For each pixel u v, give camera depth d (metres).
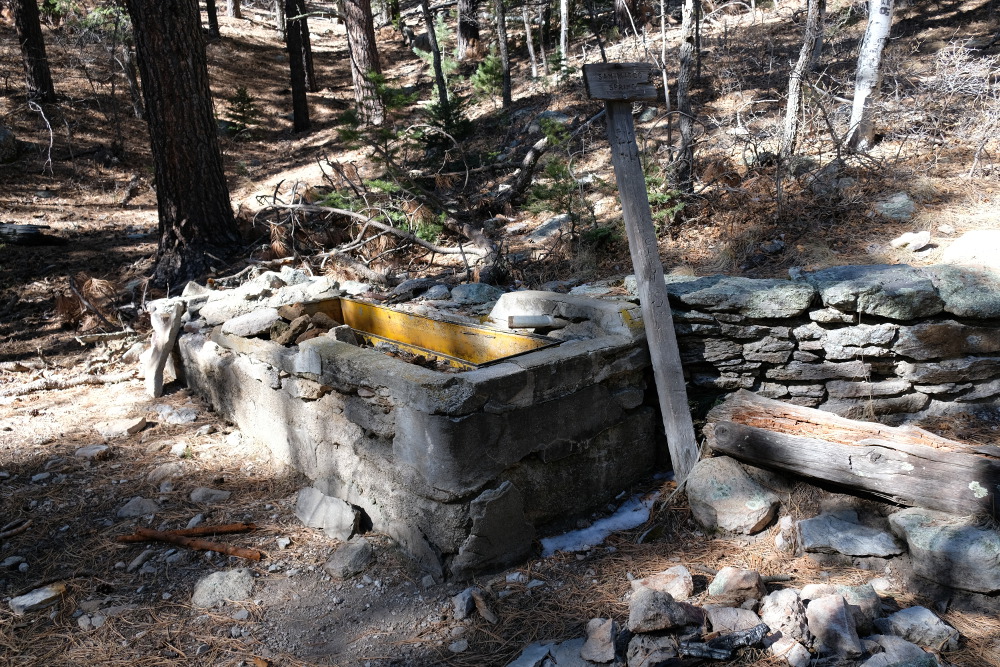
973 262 4.65
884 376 4.39
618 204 7.85
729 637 2.98
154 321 5.91
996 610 3.17
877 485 3.61
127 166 14.38
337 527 4.07
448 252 7.41
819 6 7.16
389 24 24.89
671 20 15.52
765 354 4.43
